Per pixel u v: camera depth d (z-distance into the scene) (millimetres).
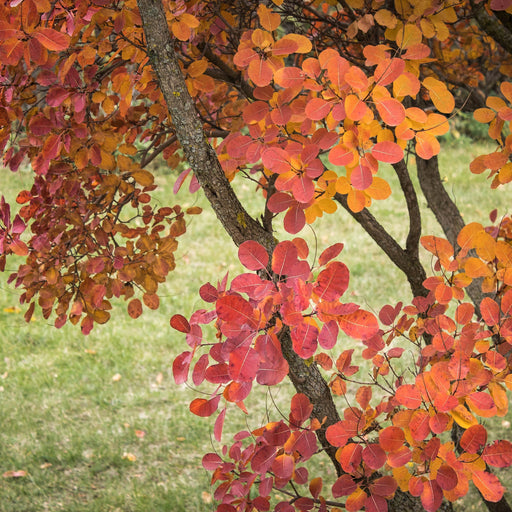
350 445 1572
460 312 1725
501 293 1990
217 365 1348
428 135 1400
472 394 1491
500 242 1642
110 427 4770
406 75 1353
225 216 1841
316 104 1366
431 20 1722
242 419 4895
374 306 6348
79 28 1884
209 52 2352
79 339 6016
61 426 4773
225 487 1862
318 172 1356
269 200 1452
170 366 5598
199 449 4562
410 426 1472
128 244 2416
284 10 2377
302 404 1585
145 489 4121
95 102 2139
